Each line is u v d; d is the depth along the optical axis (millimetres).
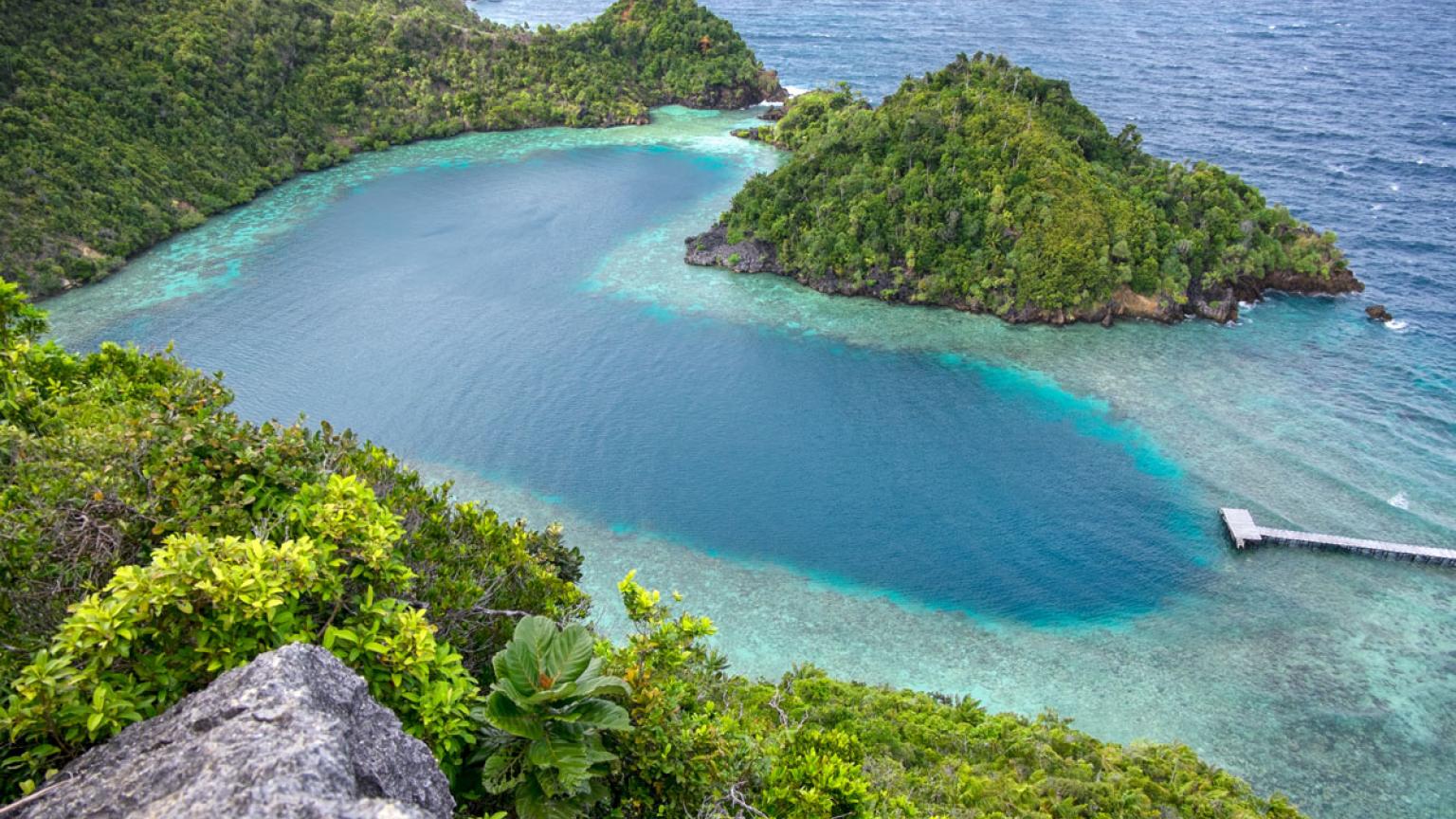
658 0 199125
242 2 154875
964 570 68938
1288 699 57438
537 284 114938
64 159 115250
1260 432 84750
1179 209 113688
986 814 36531
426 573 20797
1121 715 56406
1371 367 95625
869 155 120500
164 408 24172
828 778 21312
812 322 106938
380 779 12992
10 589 15820
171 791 11422
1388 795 51125
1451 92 191125
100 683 13734
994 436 85562
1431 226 129750
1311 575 67500
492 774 15703
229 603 14820
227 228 126812
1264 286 113375
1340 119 176250
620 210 138250
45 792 12227
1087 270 103938
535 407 89375
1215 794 43406
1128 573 68438
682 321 106938
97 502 17500
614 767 17891
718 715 24766
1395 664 59812
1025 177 111250
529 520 73625
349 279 113938
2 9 123938
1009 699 57500
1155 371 95938
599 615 63531
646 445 84000
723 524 73750
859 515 75000
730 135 173125
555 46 185000
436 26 177375
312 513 18562
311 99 156750
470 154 161250
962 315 108688
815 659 60344
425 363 96062
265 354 95812
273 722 11906
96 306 102750
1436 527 71625
